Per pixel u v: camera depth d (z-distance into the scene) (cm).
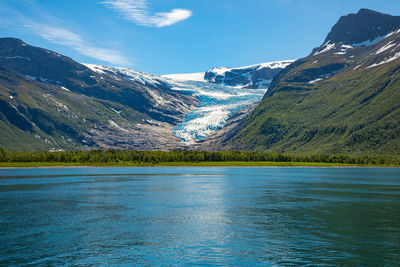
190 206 9356
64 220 7525
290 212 8538
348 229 6750
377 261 4903
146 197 11150
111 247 5559
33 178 18725
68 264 4797
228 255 5172
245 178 19200
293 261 4912
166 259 4994
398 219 7744
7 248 5488
